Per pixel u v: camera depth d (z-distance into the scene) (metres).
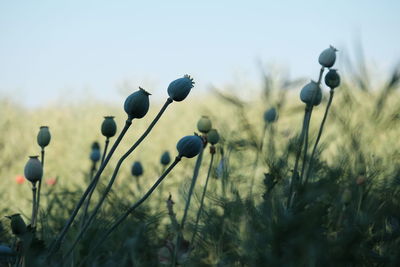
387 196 1.45
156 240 1.69
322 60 1.46
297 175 1.43
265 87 1.37
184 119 7.58
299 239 1.17
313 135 1.48
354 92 1.37
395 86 1.33
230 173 1.53
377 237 1.37
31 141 6.22
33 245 1.26
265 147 1.41
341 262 1.19
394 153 1.45
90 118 8.30
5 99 8.12
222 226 1.46
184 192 1.66
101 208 1.62
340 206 1.41
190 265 1.45
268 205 1.33
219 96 1.41
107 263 1.48
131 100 1.25
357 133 1.39
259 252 1.23
